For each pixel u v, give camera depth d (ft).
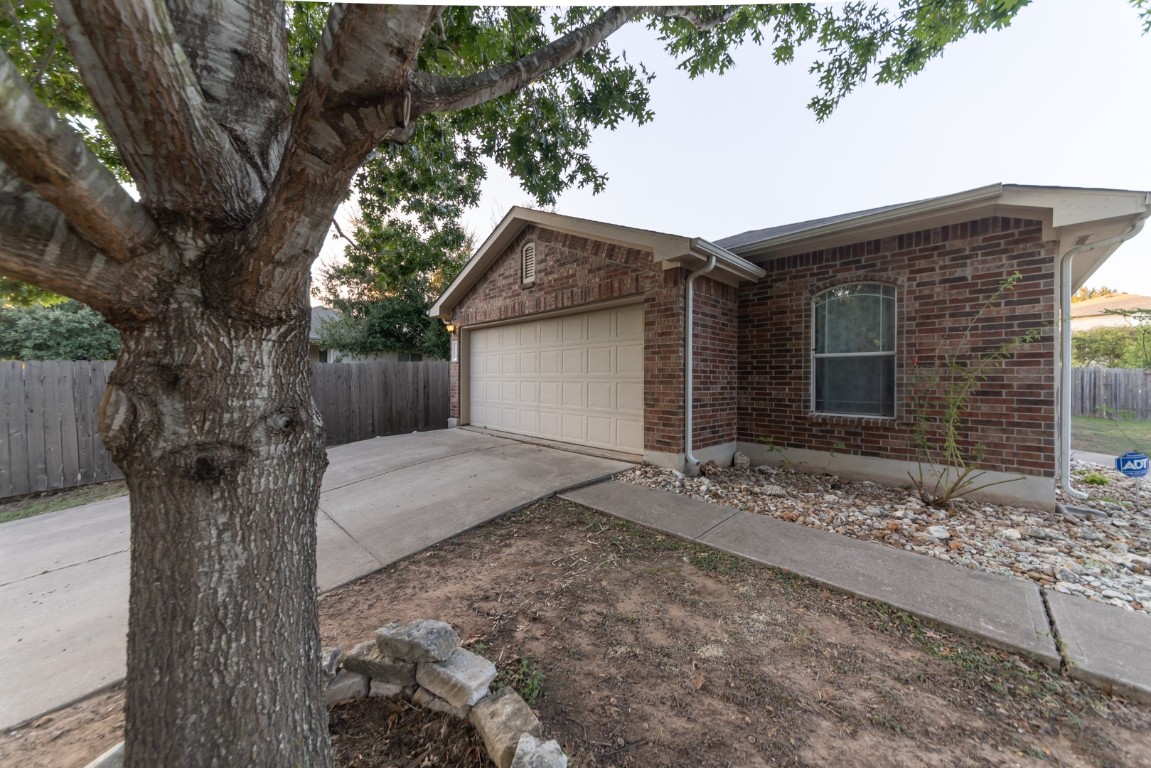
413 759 5.39
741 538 11.98
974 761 5.41
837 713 6.18
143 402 3.97
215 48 4.44
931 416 16.07
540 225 23.56
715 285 19.86
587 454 21.20
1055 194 13.08
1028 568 10.27
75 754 5.70
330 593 9.72
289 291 4.30
